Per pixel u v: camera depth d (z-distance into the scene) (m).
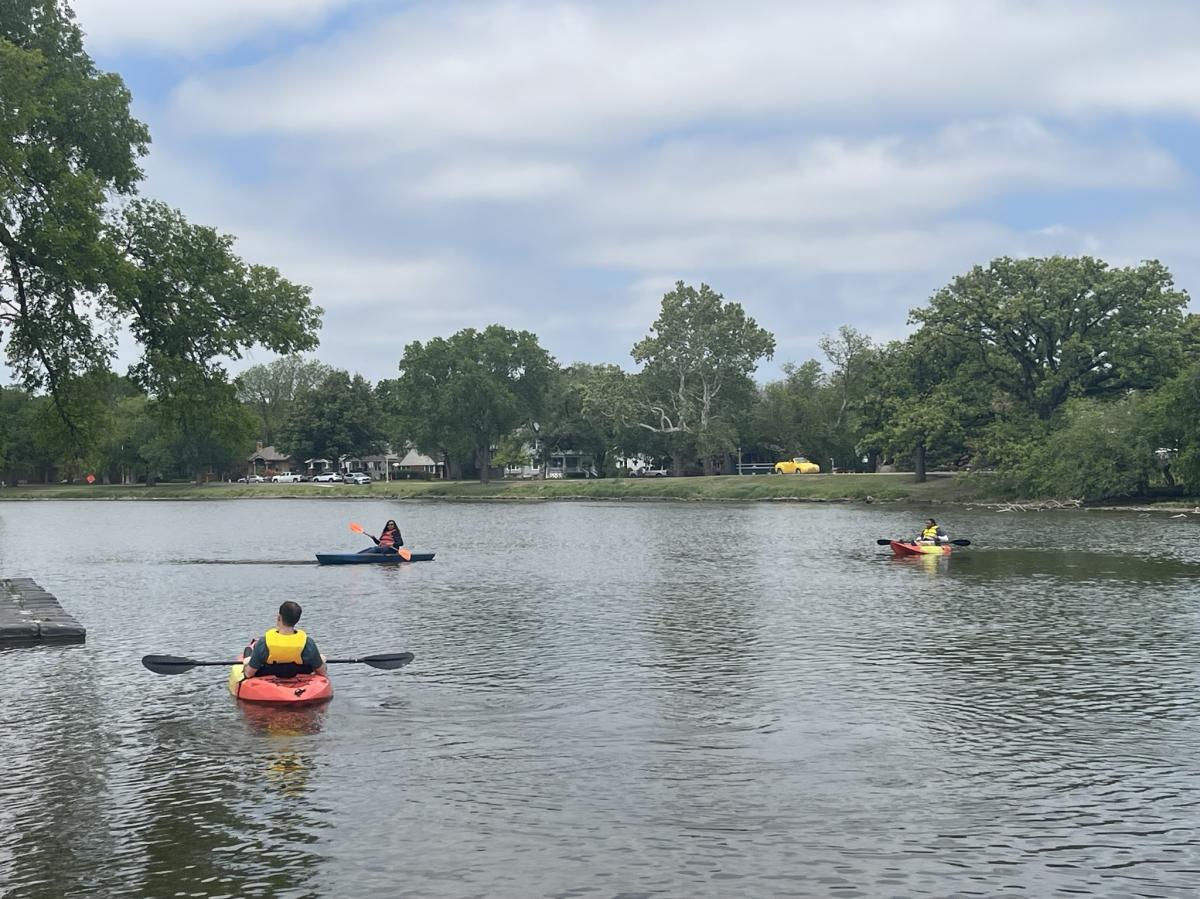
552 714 15.02
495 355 129.50
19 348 30.14
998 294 83.38
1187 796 11.40
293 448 155.88
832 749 13.20
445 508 95.06
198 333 30.88
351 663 18.22
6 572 37.53
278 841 10.22
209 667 18.73
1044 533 50.19
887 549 43.59
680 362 122.62
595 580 32.84
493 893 9.02
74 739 13.84
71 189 26.80
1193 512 65.38
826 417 131.38
